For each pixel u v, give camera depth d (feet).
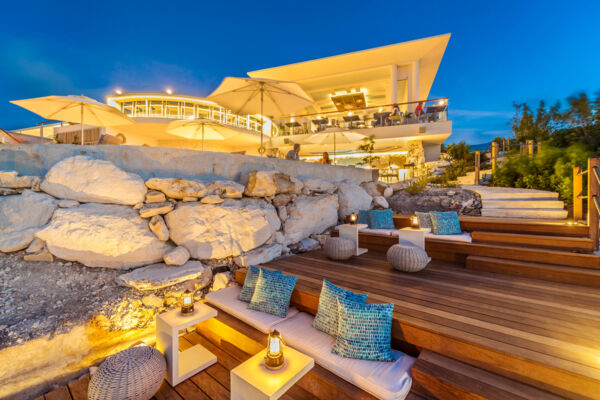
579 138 19.99
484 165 33.78
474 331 6.51
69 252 10.10
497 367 5.75
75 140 25.05
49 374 7.60
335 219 18.89
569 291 9.27
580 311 7.66
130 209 11.24
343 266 12.68
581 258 10.55
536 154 22.26
